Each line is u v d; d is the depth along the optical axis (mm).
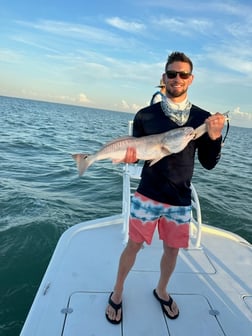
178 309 2883
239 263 3781
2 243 5516
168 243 2715
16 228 6074
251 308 3006
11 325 3623
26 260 5043
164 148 2492
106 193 9336
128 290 3086
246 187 12016
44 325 2557
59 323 2592
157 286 3002
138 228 2672
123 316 2740
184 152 2539
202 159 2701
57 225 6355
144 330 2617
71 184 10266
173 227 2670
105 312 2754
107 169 12984
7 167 12164
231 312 2924
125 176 4297
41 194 8641
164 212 2641
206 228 4531
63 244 3801
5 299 4074
